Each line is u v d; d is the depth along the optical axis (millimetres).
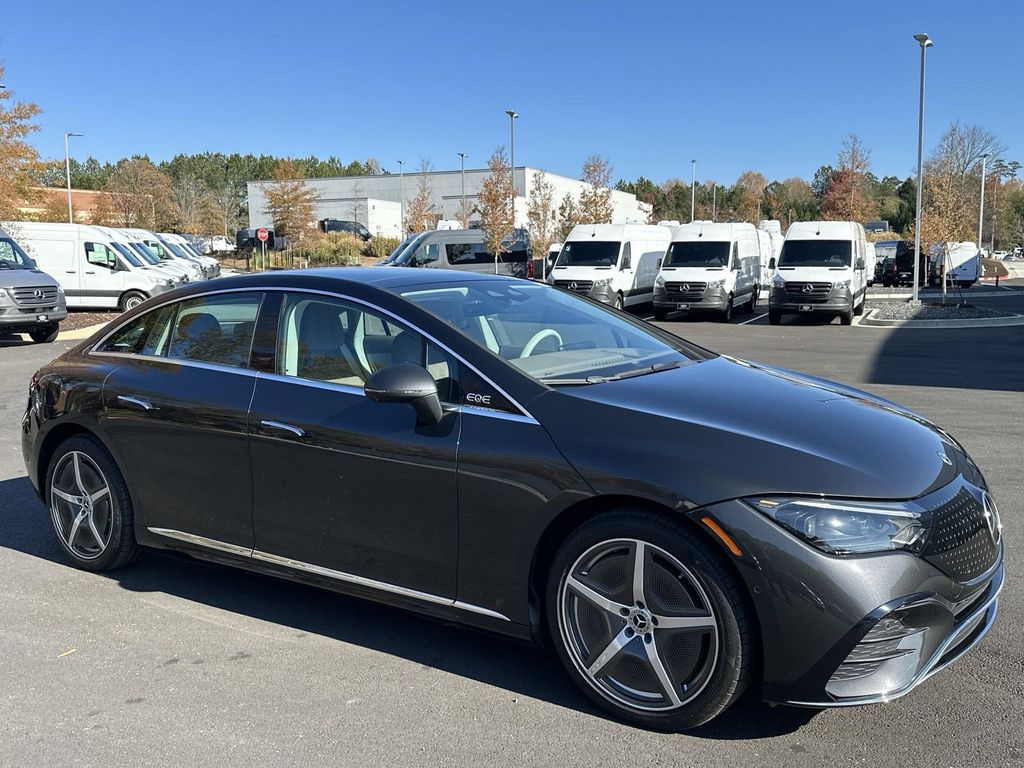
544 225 45625
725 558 2816
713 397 3312
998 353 14164
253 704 3244
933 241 24141
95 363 4504
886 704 3152
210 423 3910
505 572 3215
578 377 3465
